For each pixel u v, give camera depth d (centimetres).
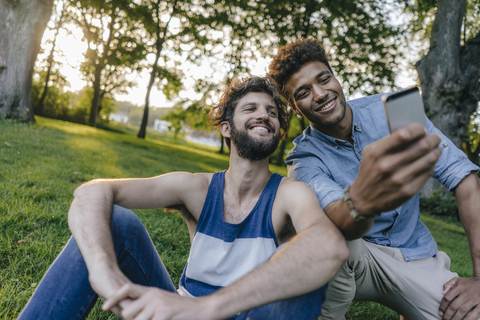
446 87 980
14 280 179
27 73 1094
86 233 109
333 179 185
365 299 185
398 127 81
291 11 1364
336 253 101
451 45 989
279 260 98
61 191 365
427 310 160
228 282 134
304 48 185
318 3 1330
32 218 267
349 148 188
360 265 155
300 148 195
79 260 117
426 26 1380
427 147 72
